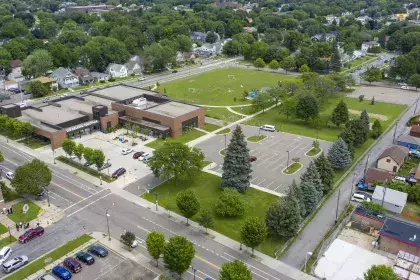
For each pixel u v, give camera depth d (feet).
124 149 403.95
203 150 410.31
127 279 228.43
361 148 421.18
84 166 368.68
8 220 285.23
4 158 386.52
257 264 241.76
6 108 453.58
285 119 512.22
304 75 624.18
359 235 274.36
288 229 259.19
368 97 612.70
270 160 389.39
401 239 250.78
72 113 473.67
